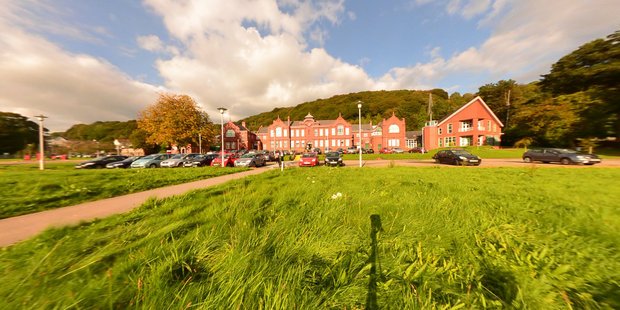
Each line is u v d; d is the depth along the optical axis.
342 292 1.95
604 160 19.91
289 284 1.99
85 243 3.06
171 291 1.94
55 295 1.97
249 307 1.82
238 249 2.54
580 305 1.87
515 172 11.54
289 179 9.47
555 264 2.38
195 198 6.21
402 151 46.66
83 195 7.54
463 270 2.35
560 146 28.45
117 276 2.18
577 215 3.94
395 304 1.88
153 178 11.51
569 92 30.67
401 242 2.89
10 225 4.68
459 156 19.97
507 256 2.58
